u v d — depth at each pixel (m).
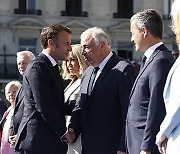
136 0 53.62
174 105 6.34
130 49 52.78
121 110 8.84
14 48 51.09
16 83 11.62
